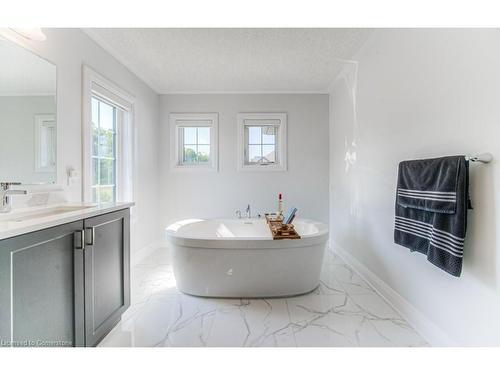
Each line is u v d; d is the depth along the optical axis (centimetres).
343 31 252
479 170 141
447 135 162
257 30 249
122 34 253
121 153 334
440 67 167
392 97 226
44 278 124
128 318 212
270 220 325
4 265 104
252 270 242
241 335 189
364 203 286
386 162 237
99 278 166
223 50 287
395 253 224
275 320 209
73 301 143
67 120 219
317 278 261
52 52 202
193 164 435
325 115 425
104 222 172
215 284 244
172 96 423
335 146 394
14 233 106
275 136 434
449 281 162
